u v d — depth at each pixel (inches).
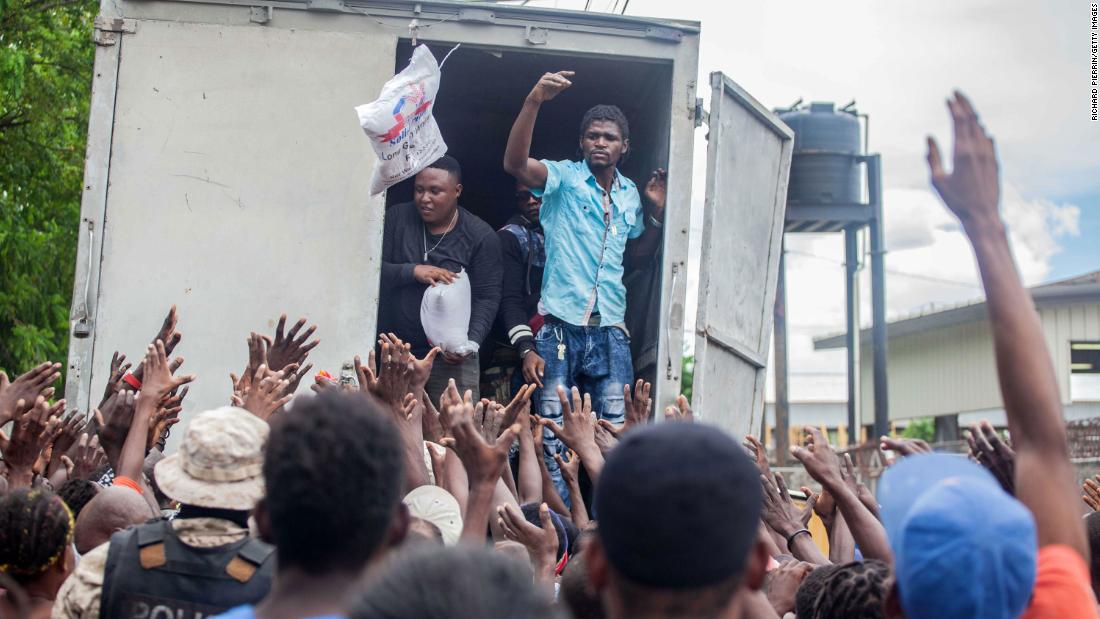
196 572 96.7
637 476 64.1
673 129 223.6
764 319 247.4
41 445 134.3
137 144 207.0
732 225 230.5
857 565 94.3
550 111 316.5
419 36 215.5
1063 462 75.6
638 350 261.4
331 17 213.6
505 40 217.9
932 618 67.2
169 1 210.2
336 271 209.2
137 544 97.9
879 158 589.3
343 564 71.4
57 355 484.7
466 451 104.2
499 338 256.4
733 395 234.5
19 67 439.2
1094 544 109.8
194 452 98.5
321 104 211.9
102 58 207.8
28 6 479.2
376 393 135.4
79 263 202.7
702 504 62.9
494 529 139.8
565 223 233.5
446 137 333.4
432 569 56.1
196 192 207.5
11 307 464.8
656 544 62.9
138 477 129.0
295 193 209.9
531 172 228.1
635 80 279.7
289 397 157.3
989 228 78.3
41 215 505.4
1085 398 803.4
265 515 76.0
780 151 251.8
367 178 211.6
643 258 245.6
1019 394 76.3
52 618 99.7
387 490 72.9
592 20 220.4
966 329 881.5
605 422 164.1
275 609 70.5
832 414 1352.1
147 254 205.0
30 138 489.7
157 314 204.1
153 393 133.5
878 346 586.6
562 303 232.2
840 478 128.7
